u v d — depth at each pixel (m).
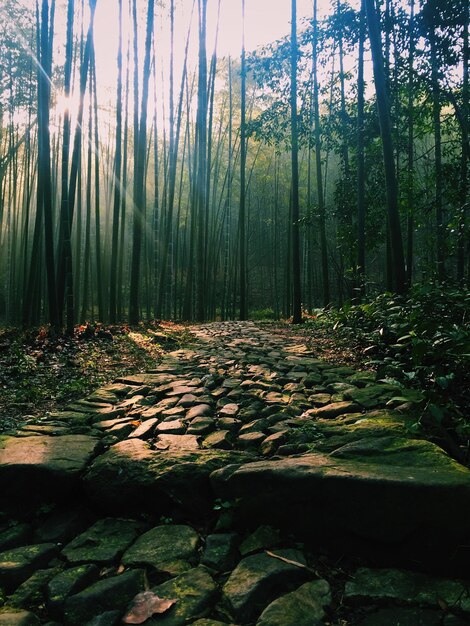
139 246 10.30
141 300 20.08
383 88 6.39
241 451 2.76
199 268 13.70
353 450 2.37
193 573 1.87
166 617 1.64
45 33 7.17
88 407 3.97
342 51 9.90
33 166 12.62
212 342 8.20
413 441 2.43
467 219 5.57
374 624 1.59
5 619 1.64
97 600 1.74
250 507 2.22
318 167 11.11
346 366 5.33
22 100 12.02
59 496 2.51
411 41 8.34
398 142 9.09
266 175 18.77
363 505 1.98
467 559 1.84
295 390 4.25
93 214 19.92
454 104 8.24
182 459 2.54
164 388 4.59
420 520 1.90
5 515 2.49
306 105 10.98
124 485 2.42
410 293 5.63
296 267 11.31
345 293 20.48
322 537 2.07
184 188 20.59
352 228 9.70
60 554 2.09
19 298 14.88
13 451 2.75
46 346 6.53
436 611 1.63
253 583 1.77
